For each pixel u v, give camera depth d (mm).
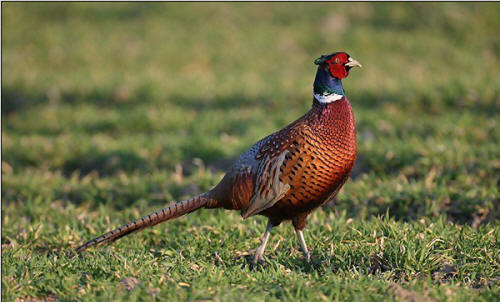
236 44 43219
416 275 11375
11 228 15273
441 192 16156
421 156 19359
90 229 15078
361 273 11266
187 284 10672
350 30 44625
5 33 48750
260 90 31438
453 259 11875
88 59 41781
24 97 34062
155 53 41844
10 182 20172
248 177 12453
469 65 37531
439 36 43406
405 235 12812
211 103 30703
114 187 19328
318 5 51344
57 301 10359
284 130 12266
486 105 26344
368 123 24953
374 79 32781
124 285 10617
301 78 34188
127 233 12445
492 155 18719
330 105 12023
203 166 22312
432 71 36094
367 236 13109
